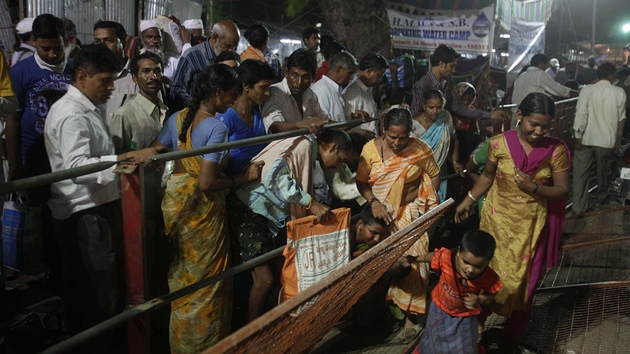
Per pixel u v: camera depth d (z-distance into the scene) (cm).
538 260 379
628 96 1011
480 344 375
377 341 399
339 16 692
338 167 424
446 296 335
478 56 848
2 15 563
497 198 384
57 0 608
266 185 337
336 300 253
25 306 340
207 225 317
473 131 619
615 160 787
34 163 374
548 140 369
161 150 340
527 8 1169
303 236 335
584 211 710
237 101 357
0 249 325
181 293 288
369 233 388
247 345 172
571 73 1441
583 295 468
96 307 329
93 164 252
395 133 384
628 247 582
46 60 376
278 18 1011
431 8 816
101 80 314
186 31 615
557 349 392
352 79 519
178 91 461
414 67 707
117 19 690
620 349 389
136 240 272
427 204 409
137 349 283
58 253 373
